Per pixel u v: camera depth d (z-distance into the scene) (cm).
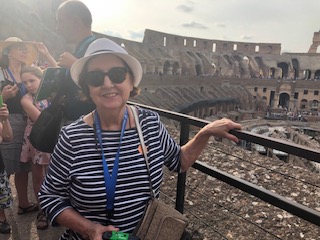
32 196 458
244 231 443
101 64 173
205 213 489
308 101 6506
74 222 166
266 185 614
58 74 294
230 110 5769
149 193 176
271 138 208
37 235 364
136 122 178
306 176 675
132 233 170
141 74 184
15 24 2603
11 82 362
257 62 7275
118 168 166
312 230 453
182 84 5353
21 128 373
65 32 317
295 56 7319
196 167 301
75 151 165
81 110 308
